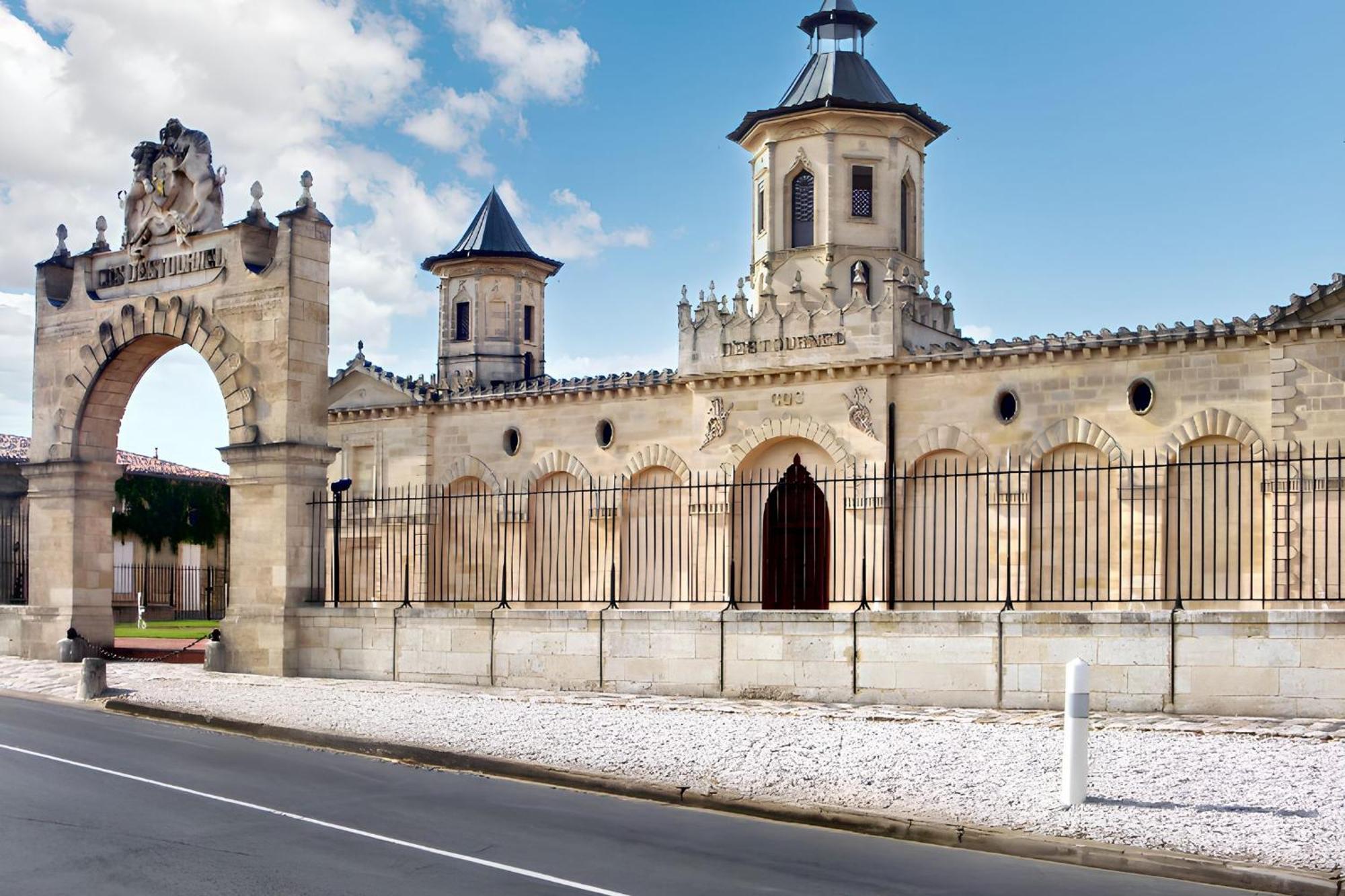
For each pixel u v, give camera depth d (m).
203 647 36.84
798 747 17.67
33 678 28.50
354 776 17.03
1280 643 19.45
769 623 22.95
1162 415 34.47
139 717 23.20
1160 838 12.70
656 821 14.30
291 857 12.10
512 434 45.38
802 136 43.16
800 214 43.47
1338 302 32.41
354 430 48.53
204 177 31.31
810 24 45.03
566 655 24.89
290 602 28.69
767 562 39.97
